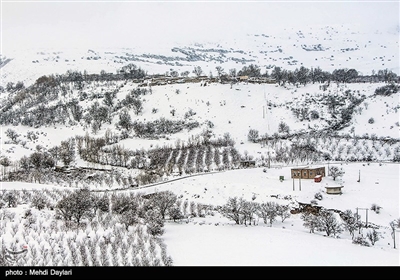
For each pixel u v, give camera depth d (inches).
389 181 5620.1
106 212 4414.4
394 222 4335.6
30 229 3535.9
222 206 4817.9
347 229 4005.9
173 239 3555.6
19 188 5551.2
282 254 3110.2
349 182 5639.8
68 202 3902.6
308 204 4857.3
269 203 4574.3
